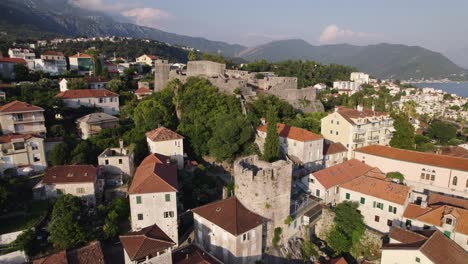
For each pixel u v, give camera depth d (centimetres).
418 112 19600
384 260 5312
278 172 5481
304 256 5828
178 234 5816
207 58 17000
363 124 9550
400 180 8219
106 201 6378
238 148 7906
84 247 4409
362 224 6488
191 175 7400
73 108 9931
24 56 16075
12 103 7969
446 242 5244
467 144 11250
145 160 6875
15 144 6781
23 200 6025
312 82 18600
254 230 5031
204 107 9194
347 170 7806
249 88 10700
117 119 9375
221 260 5122
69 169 6350
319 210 6519
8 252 4800
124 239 4447
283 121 9931
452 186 7706
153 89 13050
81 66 15725
